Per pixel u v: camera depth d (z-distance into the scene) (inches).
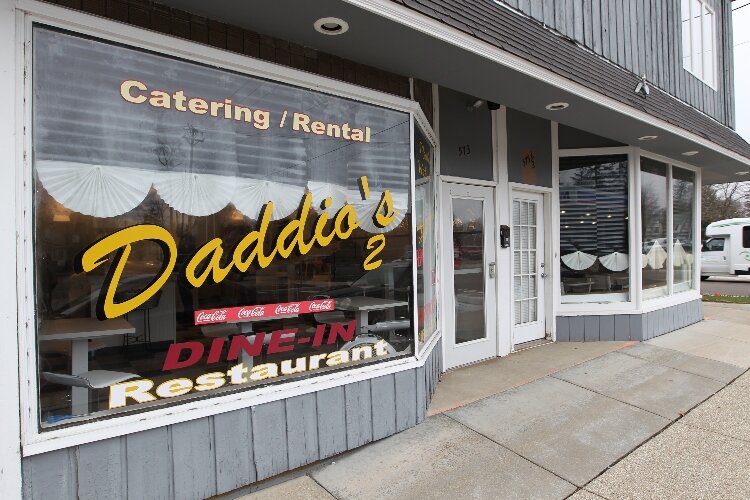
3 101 82.8
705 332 279.6
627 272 261.0
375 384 132.6
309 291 124.9
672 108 245.9
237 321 113.0
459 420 147.5
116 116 96.9
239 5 101.5
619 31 233.1
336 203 129.6
